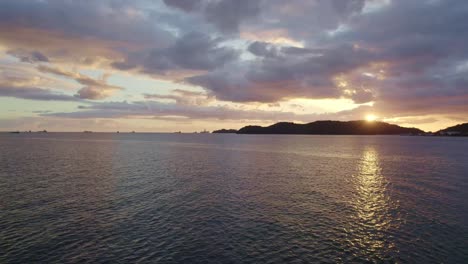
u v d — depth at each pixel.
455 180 45.69
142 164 64.81
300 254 19.20
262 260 18.36
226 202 31.66
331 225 24.58
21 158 72.75
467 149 120.25
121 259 18.39
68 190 36.81
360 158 81.50
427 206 30.44
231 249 19.88
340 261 18.28
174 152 101.94
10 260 18.16
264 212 28.05
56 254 19.00
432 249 20.05
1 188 37.44
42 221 25.06
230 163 68.50
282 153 98.62
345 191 37.44
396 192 36.97
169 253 19.25
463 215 27.44
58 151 97.81
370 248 20.17
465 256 18.97
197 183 42.22
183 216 26.75
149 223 24.86
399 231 23.31
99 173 50.91
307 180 45.38
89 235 22.12
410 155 90.81
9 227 23.56
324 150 113.69
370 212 28.25
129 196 34.06
